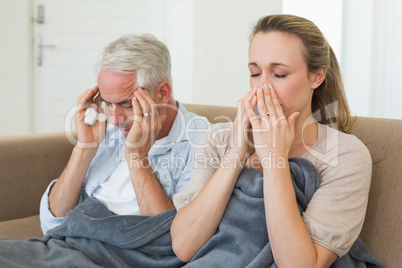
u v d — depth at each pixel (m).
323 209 1.10
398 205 1.21
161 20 4.58
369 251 1.25
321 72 1.22
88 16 4.40
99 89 1.44
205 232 1.18
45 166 1.90
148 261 1.27
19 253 1.26
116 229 1.29
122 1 4.48
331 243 1.07
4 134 4.19
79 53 4.41
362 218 1.13
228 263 1.12
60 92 4.40
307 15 4.73
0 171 1.78
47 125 4.39
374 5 4.53
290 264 1.05
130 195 1.47
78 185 1.52
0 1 4.04
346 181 1.13
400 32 4.48
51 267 1.24
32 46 4.27
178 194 1.28
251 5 4.51
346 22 4.77
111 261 1.28
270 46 1.16
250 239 1.15
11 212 1.82
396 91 4.53
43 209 1.56
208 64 4.43
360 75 4.67
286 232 1.06
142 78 1.40
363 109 4.67
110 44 1.43
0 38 4.08
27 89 4.20
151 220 1.30
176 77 4.58
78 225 1.33
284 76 1.16
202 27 4.36
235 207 1.17
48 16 4.27
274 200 1.08
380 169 1.27
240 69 4.57
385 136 1.29
